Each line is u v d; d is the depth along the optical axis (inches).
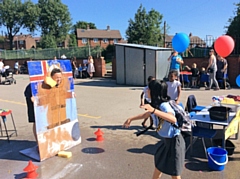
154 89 111.9
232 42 225.3
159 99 112.0
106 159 175.0
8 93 497.0
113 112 313.0
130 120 119.0
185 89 476.7
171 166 111.6
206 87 481.4
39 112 171.6
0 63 667.4
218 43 227.9
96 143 206.2
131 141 209.5
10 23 2001.7
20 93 494.3
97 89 517.3
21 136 228.8
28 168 151.5
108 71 834.2
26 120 287.3
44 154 174.4
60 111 187.8
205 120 168.6
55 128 183.6
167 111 108.6
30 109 181.5
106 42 2440.9
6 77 659.4
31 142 212.5
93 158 177.0
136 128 245.0
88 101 389.7
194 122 170.6
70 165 166.7
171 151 111.7
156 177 121.6
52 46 1887.3
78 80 700.0
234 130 181.2
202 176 147.3
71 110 198.5
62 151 185.9
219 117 165.8
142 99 218.5
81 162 171.0
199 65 546.3
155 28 1640.0
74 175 153.3
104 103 370.3
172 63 413.7
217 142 183.6
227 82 477.7
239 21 968.3
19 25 2053.4
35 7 1991.9
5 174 156.3
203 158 171.5
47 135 177.3
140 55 547.8
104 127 250.8
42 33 2075.5
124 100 389.7
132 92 466.6
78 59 802.2
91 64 727.7
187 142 201.6
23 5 2003.0
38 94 170.6
